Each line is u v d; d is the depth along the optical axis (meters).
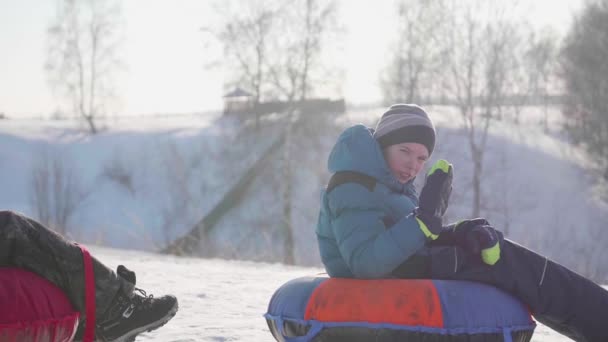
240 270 12.07
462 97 46.75
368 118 45.50
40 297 3.29
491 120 56.69
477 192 44.38
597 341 3.61
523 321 3.54
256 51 46.00
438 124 49.09
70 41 79.81
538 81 61.22
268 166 43.09
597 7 49.62
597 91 47.69
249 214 42.50
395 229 3.57
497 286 3.65
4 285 3.21
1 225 3.35
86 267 3.56
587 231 41.62
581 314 3.59
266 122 47.34
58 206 36.78
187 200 48.91
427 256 3.72
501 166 48.97
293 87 44.06
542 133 58.31
